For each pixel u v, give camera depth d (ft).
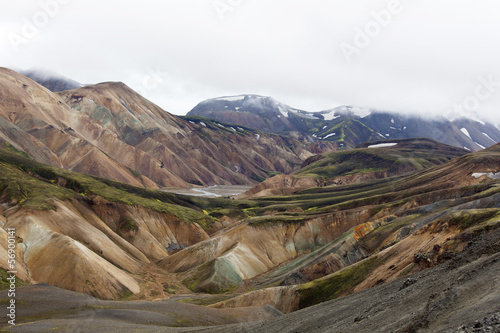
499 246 104.83
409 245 223.71
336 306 136.56
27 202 330.34
